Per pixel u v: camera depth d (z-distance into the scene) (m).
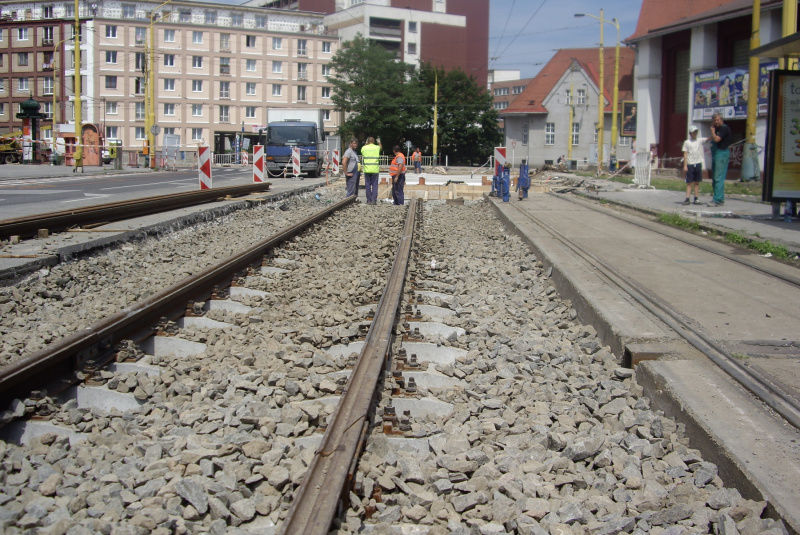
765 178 14.33
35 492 3.60
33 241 10.90
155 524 3.30
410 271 9.66
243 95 95.06
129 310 6.22
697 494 3.82
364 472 3.86
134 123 91.19
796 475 3.74
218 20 94.25
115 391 5.01
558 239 12.38
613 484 3.90
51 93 91.88
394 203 23.05
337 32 105.94
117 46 89.56
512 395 5.25
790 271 9.32
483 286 9.22
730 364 5.48
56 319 7.16
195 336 6.39
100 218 13.46
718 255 10.77
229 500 3.54
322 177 39.81
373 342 5.72
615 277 8.76
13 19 94.75
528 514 3.54
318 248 12.11
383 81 84.00
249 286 8.53
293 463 3.88
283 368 5.52
